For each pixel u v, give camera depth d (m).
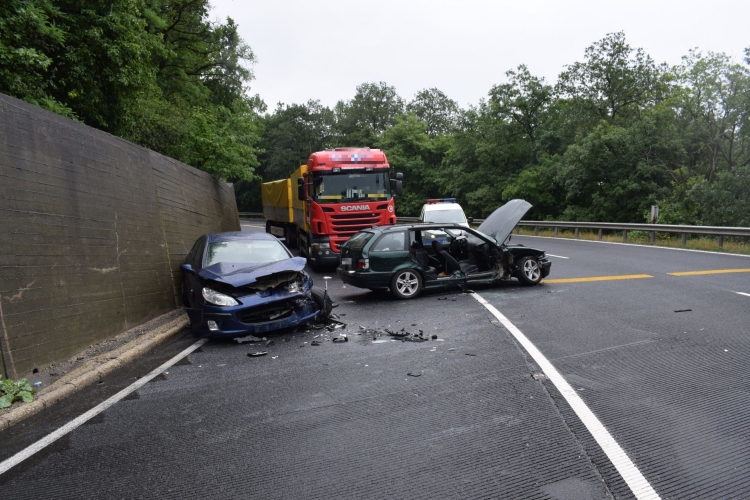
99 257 7.75
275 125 71.88
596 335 6.88
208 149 20.86
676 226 19.22
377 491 3.25
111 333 7.82
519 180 38.84
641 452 3.62
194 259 9.24
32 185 6.33
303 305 7.94
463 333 7.36
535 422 4.19
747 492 3.08
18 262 5.94
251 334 7.70
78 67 12.45
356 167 15.14
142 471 3.68
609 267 13.80
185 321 8.93
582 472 3.38
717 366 5.38
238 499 3.23
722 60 32.09
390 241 10.55
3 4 10.03
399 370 5.79
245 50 30.80
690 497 3.05
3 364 5.57
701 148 33.31
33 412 4.98
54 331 6.45
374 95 74.06
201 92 29.53
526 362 5.82
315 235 15.19
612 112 38.44
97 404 5.18
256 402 4.99
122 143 9.20
